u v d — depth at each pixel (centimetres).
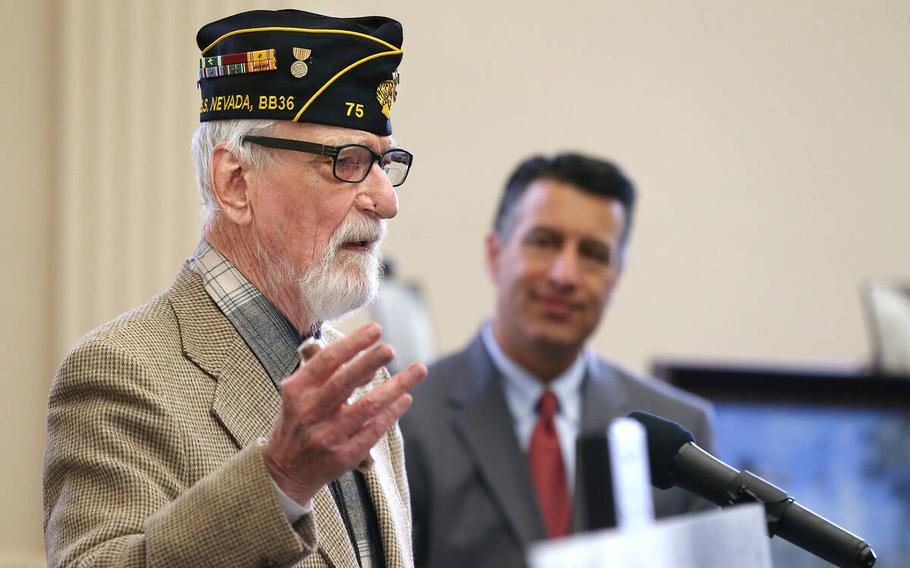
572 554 291
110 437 509
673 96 1595
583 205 1009
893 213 1653
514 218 1022
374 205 581
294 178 571
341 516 566
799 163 1631
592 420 988
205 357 550
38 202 1189
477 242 1506
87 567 470
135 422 512
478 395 978
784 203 1625
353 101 580
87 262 1173
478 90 1517
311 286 569
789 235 1622
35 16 1196
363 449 451
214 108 589
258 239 575
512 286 1004
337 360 441
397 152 609
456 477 937
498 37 1529
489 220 1512
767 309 1611
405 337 1193
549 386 999
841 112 1647
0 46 1188
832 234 1634
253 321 568
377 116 587
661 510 935
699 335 1591
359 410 446
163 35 1191
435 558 920
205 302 570
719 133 1609
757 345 1606
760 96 1623
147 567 459
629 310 1574
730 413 1214
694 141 1602
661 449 502
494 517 929
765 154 1623
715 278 1599
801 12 1642
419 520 934
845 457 1215
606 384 1016
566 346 990
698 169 1602
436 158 1498
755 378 1220
